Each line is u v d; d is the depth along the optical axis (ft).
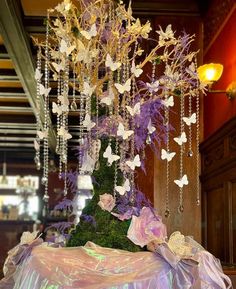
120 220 5.06
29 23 13.73
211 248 12.46
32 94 18.45
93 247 4.54
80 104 5.58
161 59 5.92
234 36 11.09
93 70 5.31
